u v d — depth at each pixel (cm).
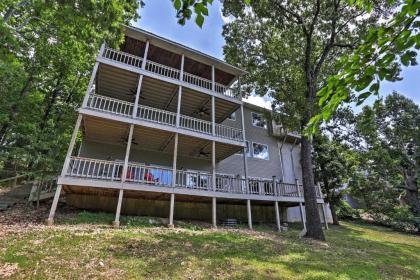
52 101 1831
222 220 1501
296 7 1466
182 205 1462
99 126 1233
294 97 1394
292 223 1789
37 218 939
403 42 245
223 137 1421
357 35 1430
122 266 564
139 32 1299
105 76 1312
